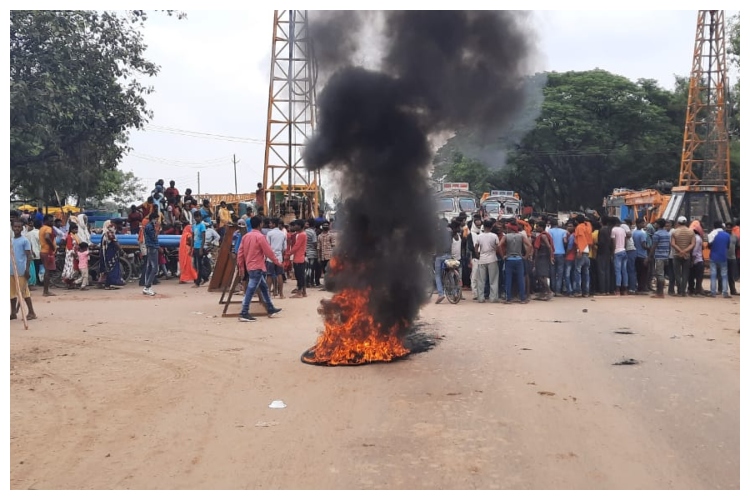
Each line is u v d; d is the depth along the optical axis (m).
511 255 12.59
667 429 4.88
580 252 13.63
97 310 11.64
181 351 7.95
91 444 4.76
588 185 39.91
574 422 5.05
